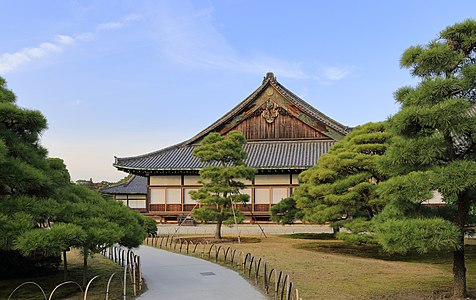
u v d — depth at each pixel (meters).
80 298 13.23
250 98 47.00
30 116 12.68
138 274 14.85
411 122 11.95
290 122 46.84
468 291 13.34
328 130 45.66
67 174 16.36
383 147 23.45
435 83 11.70
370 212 23.59
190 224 43.06
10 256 16.33
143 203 56.78
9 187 12.69
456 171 11.04
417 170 12.55
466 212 12.44
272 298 13.17
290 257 22.06
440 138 11.95
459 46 12.52
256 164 41.66
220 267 19.56
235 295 13.61
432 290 13.91
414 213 13.01
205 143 31.03
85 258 14.68
